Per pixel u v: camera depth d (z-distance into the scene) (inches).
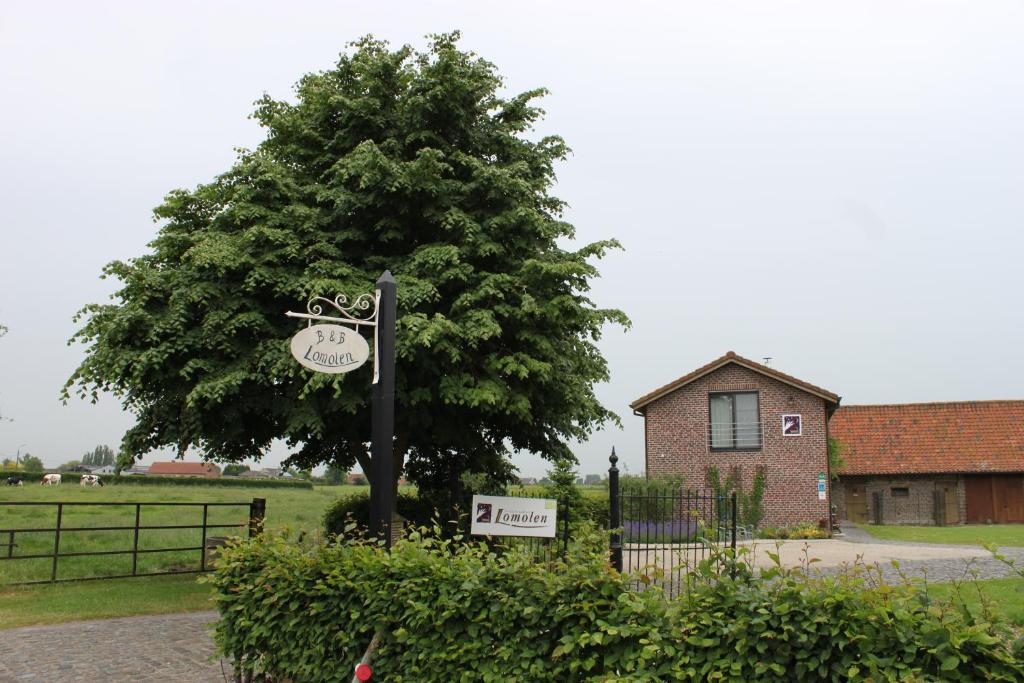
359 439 581.9
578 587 175.8
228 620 245.3
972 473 1162.0
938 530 999.6
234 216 524.1
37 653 323.6
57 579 519.8
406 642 195.6
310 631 220.2
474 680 183.8
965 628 132.5
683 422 1080.2
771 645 147.9
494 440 639.8
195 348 472.1
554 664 173.5
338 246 533.0
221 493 1803.6
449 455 658.8
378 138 560.4
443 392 487.2
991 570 506.6
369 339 493.7
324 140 568.4
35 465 2883.9
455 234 526.0
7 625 383.6
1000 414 1256.8
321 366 276.1
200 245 480.1
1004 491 1165.7
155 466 3080.7
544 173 601.3
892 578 463.8
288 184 532.1
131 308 470.3
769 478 1023.6
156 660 311.3
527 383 526.9
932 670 133.3
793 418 1028.5
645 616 165.8
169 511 1182.3
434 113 544.7
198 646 337.4
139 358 453.4
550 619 177.0
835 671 140.7
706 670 151.1
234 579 247.1
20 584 504.7
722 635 154.2
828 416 1086.4
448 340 479.5
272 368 460.1
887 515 1198.9
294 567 229.5
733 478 1037.8
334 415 529.3
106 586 513.7
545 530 314.8
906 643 136.2
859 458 1224.2
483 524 315.3
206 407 456.1
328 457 660.1
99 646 337.1
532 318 509.4
